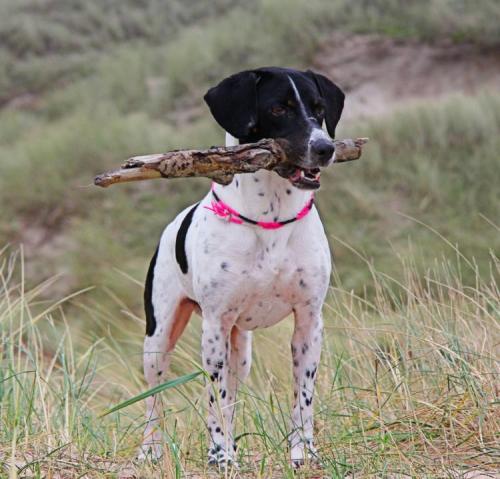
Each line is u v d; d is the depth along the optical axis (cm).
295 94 674
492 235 1589
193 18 2794
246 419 786
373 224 1661
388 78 2230
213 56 2383
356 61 2288
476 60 2238
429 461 617
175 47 2508
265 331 980
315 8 2441
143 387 931
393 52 2292
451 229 1616
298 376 695
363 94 2198
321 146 646
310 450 659
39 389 757
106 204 1856
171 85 2334
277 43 2380
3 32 2764
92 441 710
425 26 2330
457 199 1695
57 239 1805
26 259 1758
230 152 633
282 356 922
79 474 604
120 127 2069
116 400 952
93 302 1423
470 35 2291
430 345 755
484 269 1457
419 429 637
